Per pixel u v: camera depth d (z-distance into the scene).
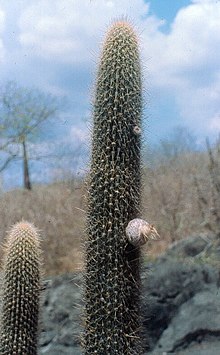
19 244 5.64
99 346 5.18
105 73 5.16
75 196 14.67
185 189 14.29
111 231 5.13
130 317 5.19
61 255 13.83
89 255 5.21
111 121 5.14
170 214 13.88
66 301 10.18
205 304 10.23
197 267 10.75
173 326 10.16
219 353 9.52
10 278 5.64
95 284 5.18
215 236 12.05
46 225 14.12
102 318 5.17
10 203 15.51
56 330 9.84
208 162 13.98
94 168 5.18
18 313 5.62
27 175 20.39
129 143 5.16
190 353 9.73
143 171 5.30
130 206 5.16
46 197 15.70
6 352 5.65
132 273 5.17
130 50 5.18
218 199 12.85
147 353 9.92
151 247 13.12
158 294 10.43
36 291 5.71
